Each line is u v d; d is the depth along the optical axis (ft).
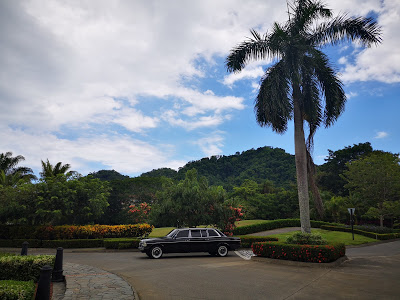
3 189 84.28
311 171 57.47
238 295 24.67
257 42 58.03
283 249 44.37
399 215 135.33
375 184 131.23
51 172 132.16
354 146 225.56
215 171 521.24
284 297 23.93
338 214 157.38
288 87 53.52
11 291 17.97
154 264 43.39
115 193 198.39
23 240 75.66
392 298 23.45
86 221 93.50
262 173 433.07
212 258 51.01
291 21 58.44
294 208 200.44
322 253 41.37
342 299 23.18
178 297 24.14
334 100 56.85
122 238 75.77
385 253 64.44
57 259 31.78
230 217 80.23
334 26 56.34
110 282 29.32
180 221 78.23
